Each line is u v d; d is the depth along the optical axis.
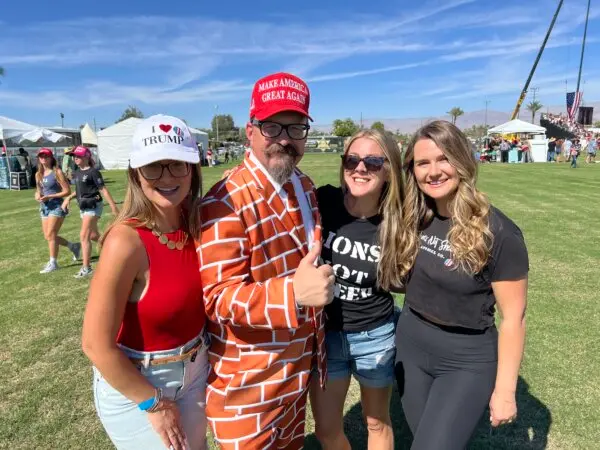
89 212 5.83
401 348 2.10
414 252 1.97
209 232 1.56
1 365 3.62
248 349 1.67
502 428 2.74
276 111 1.62
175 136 1.48
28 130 18.75
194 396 1.76
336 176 17.16
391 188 1.99
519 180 16.25
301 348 1.76
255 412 1.69
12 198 15.13
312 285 1.44
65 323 4.41
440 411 1.87
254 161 1.72
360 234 2.07
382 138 1.98
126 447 1.68
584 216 9.04
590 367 3.35
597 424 2.75
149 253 1.52
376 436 2.31
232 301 1.50
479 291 1.84
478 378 1.87
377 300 2.14
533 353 3.56
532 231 7.70
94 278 1.47
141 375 1.57
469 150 1.80
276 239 1.69
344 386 2.23
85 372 3.51
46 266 6.26
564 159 29.91
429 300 1.95
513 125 31.28
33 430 2.82
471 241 1.74
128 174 1.53
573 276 5.34
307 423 2.93
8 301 5.05
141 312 1.55
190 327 1.66
